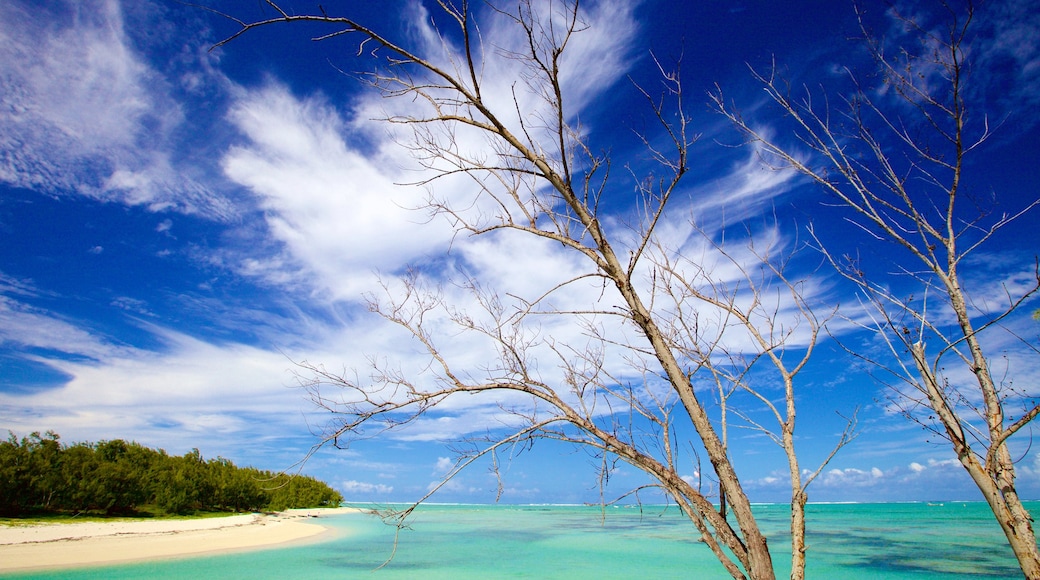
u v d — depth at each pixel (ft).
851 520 197.98
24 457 93.09
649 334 13.93
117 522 96.53
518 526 159.12
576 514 258.98
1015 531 11.61
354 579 61.52
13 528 78.13
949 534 129.80
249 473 153.38
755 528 12.79
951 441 12.86
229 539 90.27
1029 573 11.21
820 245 15.06
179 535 89.35
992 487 12.09
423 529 144.56
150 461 132.57
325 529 125.08
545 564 77.05
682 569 73.20
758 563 12.51
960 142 13.34
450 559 80.94
